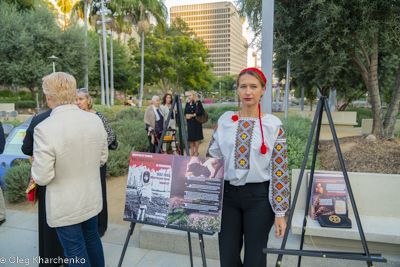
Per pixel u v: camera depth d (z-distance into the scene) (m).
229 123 2.01
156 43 35.94
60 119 2.06
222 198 1.98
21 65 21.83
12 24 22.25
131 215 2.22
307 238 2.87
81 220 2.16
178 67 36.62
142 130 8.80
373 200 3.00
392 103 6.01
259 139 1.91
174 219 2.09
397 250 2.72
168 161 2.13
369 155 5.37
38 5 24.48
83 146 2.13
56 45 23.45
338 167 5.27
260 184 1.95
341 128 13.23
